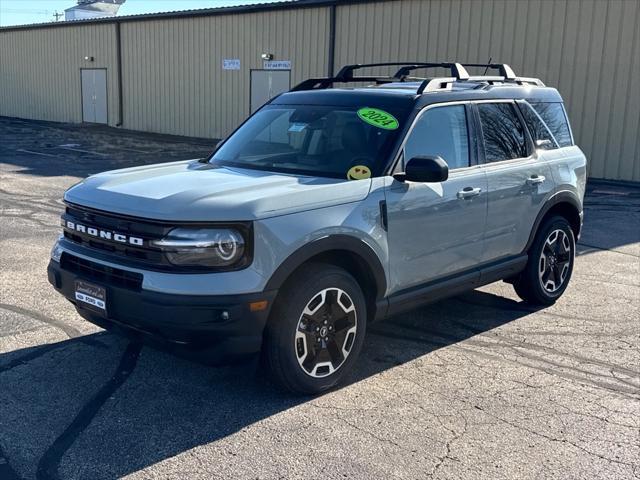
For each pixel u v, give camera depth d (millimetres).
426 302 5234
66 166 17344
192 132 27156
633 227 10789
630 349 5547
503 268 5891
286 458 3740
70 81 32750
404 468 3674
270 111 5836
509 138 5965
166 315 3926
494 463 3754
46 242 8672
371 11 20188
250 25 24094
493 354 5367
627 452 3914
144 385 4605
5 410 4211
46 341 5320
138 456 3727
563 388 4766
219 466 3645
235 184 4465
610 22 15523
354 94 5492
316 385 4465
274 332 4238
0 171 16109
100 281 4277
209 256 3967
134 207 4156
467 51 18094
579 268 8234
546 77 16688
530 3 16719
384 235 4707
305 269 4367
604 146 16016
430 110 5246
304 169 4992
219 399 4430
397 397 4547
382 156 4863
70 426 4035
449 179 5219
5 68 36906
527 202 6004
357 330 4652
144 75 28656
